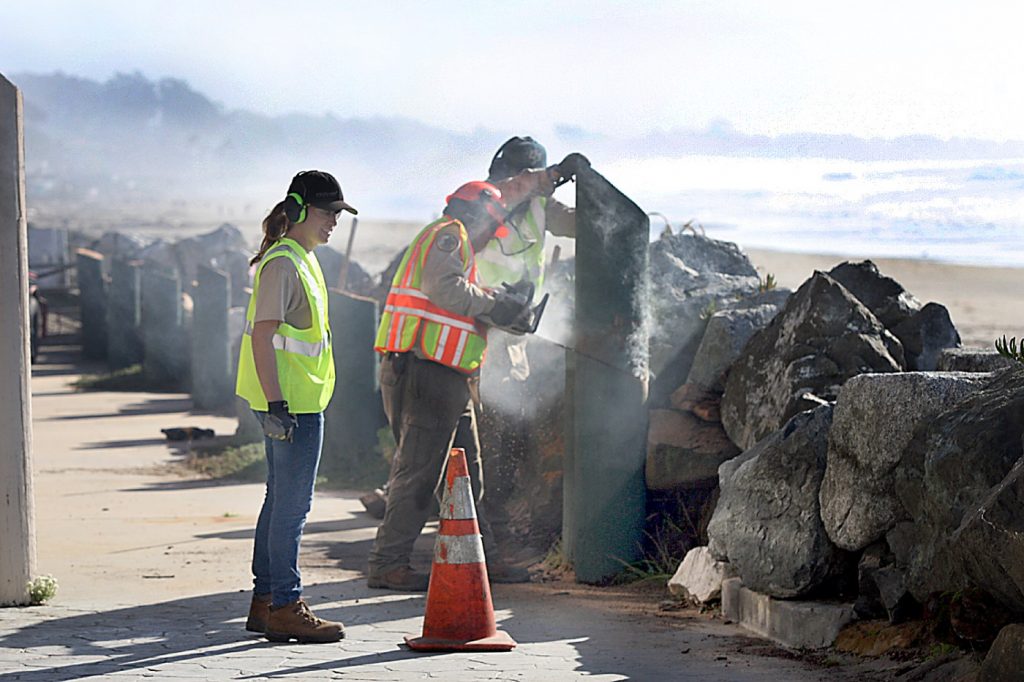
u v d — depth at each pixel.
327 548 9.70
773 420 7.69
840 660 5.81
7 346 7.30
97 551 9.49
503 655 6.12
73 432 19.33
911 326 7.98
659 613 7.23
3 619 7.01
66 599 7.66
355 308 14.91
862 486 6.06
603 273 8.17
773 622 6.45
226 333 22.77
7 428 7.36
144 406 23.55
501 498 9.02
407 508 8.01
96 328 33.66
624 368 8.22
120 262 30.56
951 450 5.30
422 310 7.96
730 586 6.97
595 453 8.22
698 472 8.20
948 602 5.41
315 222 6.49
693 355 9.09
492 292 8.04
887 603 5.86
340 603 7.57
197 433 18.28
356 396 14.86
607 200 8.16
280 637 6.44
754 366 8.06
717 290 9.54
